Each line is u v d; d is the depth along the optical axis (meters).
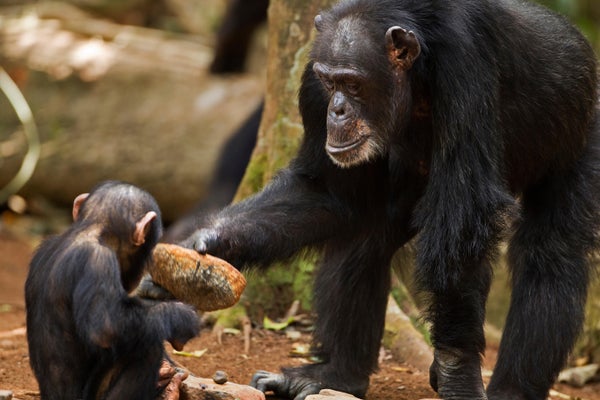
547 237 12.98
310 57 12.10
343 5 12.00
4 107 26.12
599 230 13.27
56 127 26.05
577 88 12.76
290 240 12.22
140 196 10.65
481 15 11.62
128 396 9.83
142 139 25.80
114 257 9.84
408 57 11.60
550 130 12.59
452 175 11.46
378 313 13.26
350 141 11.78
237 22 26.92
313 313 14.68
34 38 27.19
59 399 9.88
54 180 25.92
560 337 12.60
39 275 9.99
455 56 11.43
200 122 25.83
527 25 12.38
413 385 13.98
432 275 11.55
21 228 25.14
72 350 9.88
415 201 12.90
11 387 12.70
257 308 16.28
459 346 11.81
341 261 13.20
